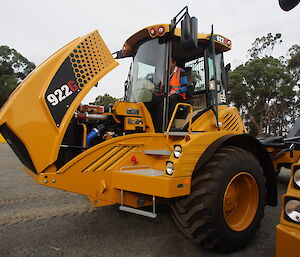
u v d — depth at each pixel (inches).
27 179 232.1
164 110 128.3
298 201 61.2
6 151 464.4
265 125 1018.7
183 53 153.8
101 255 96.0
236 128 153.9
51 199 168.2
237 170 102.3
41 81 99.9
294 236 58.3
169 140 124.6
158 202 112.5
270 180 124.8
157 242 107.7
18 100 94.4
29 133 95.3
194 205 94.9
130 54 154.3
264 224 131.0
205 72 145.1
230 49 157.6
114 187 105.5
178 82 136.9
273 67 900.0
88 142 118.4
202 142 100.6
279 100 984.3
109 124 127.0
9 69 1263.5
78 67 109.4
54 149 99.5
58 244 104.5
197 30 107.9
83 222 128.9
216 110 134.0
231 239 97.3
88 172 102.0
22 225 123.9
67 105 104.3
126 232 117.3
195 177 98.7
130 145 111.7
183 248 102.9
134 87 143.3
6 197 171.8
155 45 135.9
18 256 94.3
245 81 932.6
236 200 110.0
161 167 115.3
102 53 118.9
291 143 197.9
